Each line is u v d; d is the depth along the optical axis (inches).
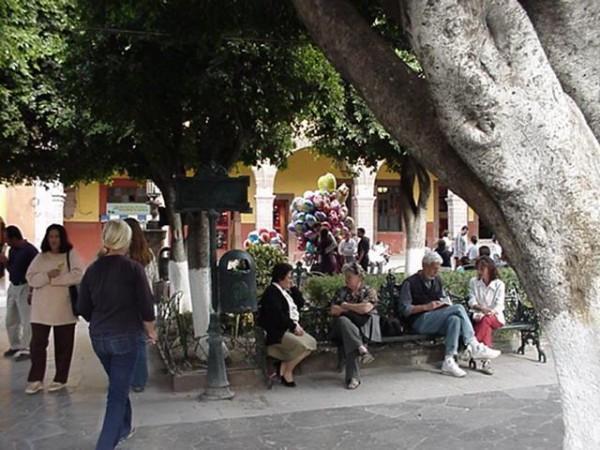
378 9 186.4
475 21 90.7
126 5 209.6
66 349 252.2
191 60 251.3
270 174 912.3
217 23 214.8
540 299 97.5
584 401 93.9
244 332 297.1
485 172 94.3
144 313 178.9
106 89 257.1
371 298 271.4
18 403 232.1
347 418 211.9
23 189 759.1
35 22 316.5
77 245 904.9
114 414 174.6
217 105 252.4
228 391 236.2
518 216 94.7
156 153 312.2
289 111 271.3
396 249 1064.8
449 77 91.4
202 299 275.6
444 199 1049.5
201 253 275.4
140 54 252.7
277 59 251.3
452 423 206.5
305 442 189.3
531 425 204.1
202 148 282.2
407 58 290.7
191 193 236.1
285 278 261.4
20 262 310.2
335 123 366.6
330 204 523.5
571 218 91.2
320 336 273.7
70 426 205.5
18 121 359.6
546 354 306.3
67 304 250.4
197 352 271.1
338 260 528.4
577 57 100.8
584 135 93.4
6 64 286.2
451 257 700.7
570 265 92.5
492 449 183.3
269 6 206.4
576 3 99.5
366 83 113.3
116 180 923.4
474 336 273.4
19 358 306.8
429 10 90.5
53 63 348.8
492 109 90.7
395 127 109.9
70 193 904.9
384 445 186.7
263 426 203.8
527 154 91.5
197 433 197.2
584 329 92.9
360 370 276.1
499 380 260.5
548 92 91.7
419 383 256.4
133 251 247.8
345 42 115.6
